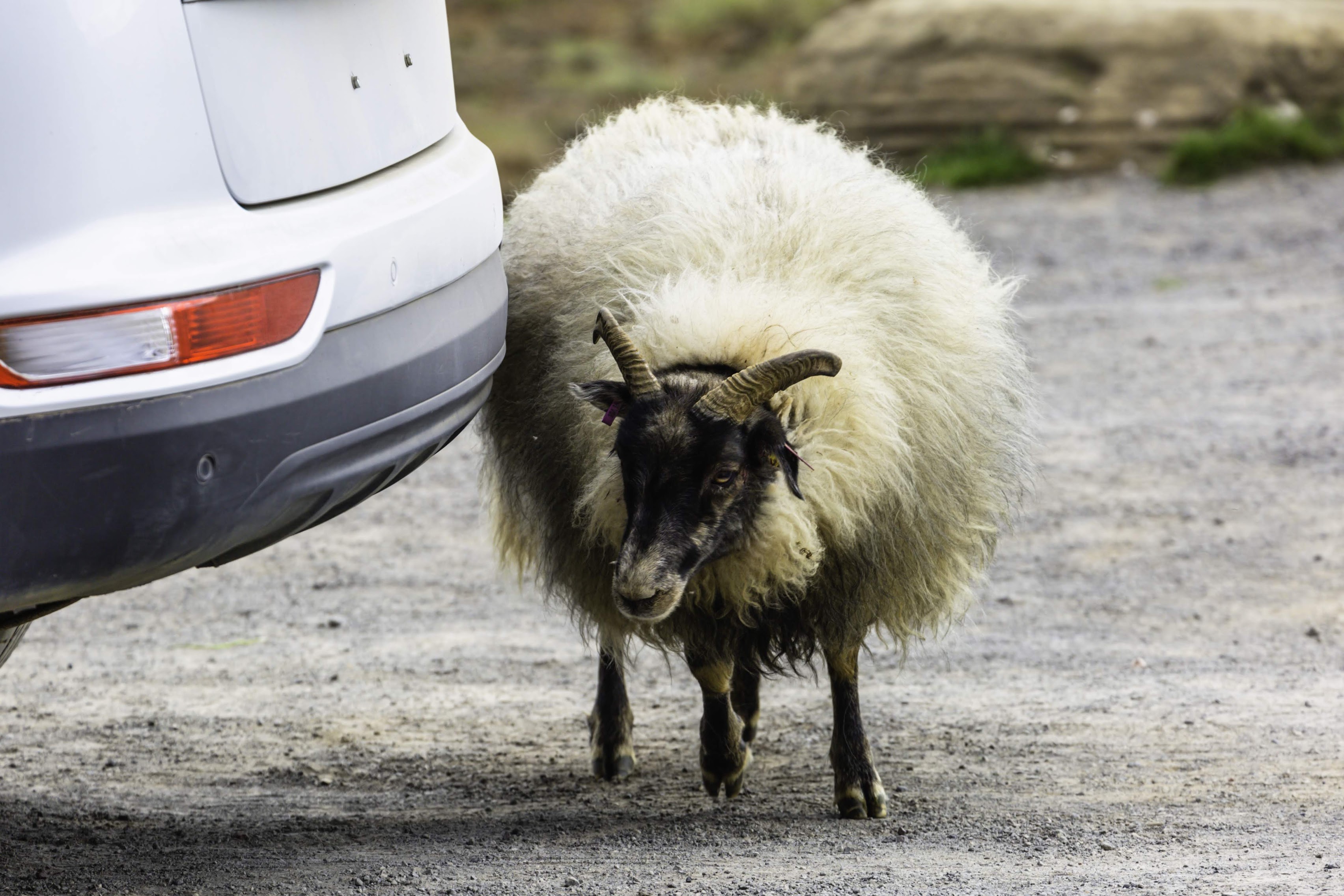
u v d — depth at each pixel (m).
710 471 8.67
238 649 13.94
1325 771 10.03
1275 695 11.93
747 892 7.76
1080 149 41.06
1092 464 19.31
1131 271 30.17
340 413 6.98
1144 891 7.54
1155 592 14.97
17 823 9.17
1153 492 18.14
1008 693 12.34
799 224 9.73
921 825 9.34
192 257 6.40
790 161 10.49
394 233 7.34
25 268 6.08
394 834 9.19
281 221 6.84
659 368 9.20
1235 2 43.41
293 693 12.69
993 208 37.41
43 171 6.14
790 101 45.44
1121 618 14.29
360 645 14.05
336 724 11.91
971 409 10.14
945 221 11.28
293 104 6.99
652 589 8.57
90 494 6.17
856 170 10.74
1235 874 7.83
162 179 6.40
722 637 9.88
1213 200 36.06
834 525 9.27
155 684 12.88
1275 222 33.25
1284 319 25.97
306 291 6.82
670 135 11.46
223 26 6.62
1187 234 32.97
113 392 6.16
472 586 15.95
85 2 6.19
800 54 47.19
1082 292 28.86
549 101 53.00
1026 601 14.86
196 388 6.37
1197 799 9.56
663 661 13.95
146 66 6.34
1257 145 38.50
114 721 11.84
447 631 14.51
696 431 8.65
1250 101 40.59
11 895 7.73
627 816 9.77
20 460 6.02
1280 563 15.68
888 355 9.59
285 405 6.67
